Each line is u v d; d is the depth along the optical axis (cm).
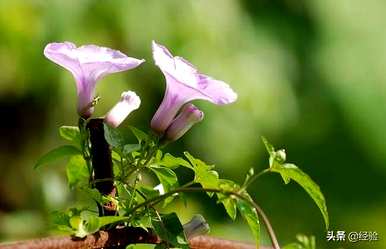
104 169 404
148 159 407
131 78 1092
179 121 408
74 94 1080
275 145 1216
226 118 1154
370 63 1254
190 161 406
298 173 402
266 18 1191
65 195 841
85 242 375
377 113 1271
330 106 1255
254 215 395
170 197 417
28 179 1066
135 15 1074
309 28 1229
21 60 1049
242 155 1182
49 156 420
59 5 1042
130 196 410
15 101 1089
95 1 1058
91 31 1058
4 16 1031
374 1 1262
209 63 1098
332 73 1242
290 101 1190
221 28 1115
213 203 1120
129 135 1118
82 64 402
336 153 1296
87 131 406
